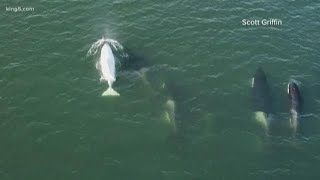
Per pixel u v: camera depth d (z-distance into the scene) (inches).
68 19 1699.1
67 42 1593.3
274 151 1256.8
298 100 1374.3
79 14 1723.7
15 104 1369.3
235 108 1369.3
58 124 1316.4
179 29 1656.0
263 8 1765.5
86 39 1606.8
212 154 1247.5
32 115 1338.6
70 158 1228.5
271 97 1402.6
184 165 1217.4
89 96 1398.9
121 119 1333.7
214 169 1210.6
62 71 1480.1
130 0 1797.5
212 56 1551.4
